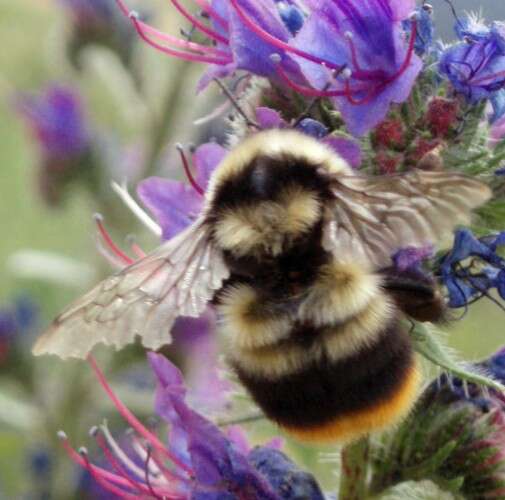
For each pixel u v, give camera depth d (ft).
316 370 0.34
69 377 0.65
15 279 0.87
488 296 0.37
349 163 0.36
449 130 0.37
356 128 0.36
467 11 0.38
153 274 0.35
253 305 0.35
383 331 0.34
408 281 0.36
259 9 0.37
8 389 0.68
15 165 1.06
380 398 0.34
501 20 0.39
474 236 0.36
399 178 0.34
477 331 0.76
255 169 0.35
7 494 0.69
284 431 0.35
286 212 0.34
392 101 0.36
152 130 0.64
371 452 0.40
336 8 0.36
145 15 0.65
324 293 0.35
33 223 1.02
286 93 0.38
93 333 0.35
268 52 0.37
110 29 0.64
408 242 0.33
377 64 0.36
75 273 0.65
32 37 1.13
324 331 0.34
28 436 0.66
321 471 0.47
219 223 0.35
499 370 0.39
